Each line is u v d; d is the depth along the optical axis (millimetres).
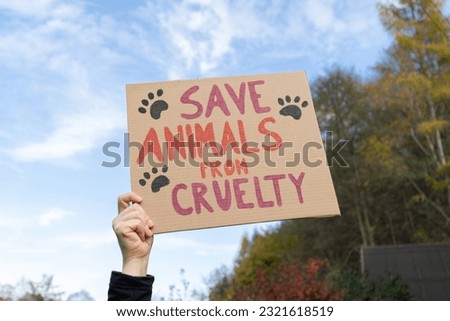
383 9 22156
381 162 25016
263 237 26906
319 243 26047
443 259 14922
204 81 2211
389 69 24703
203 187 2010
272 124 2139
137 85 2168
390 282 13617
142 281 1629
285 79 2225
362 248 16406
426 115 23938
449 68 22359
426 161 24531
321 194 2018
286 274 9711
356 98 26922
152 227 1766
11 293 8125
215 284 18062
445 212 24531
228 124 2131
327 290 9469
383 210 26016
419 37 21656
